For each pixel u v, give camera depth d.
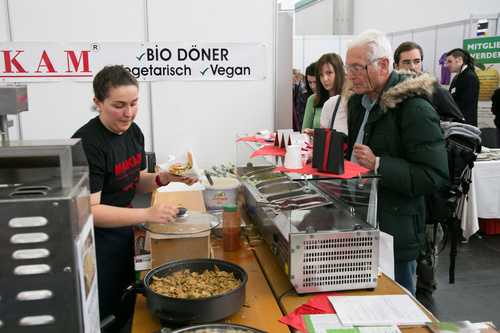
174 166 1.90
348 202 1.44
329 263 1.35
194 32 3.17
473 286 3.19
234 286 1.26
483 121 5.91
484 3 6.44
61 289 0.67
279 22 3.30
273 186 1.60
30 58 2.99
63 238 0.66
